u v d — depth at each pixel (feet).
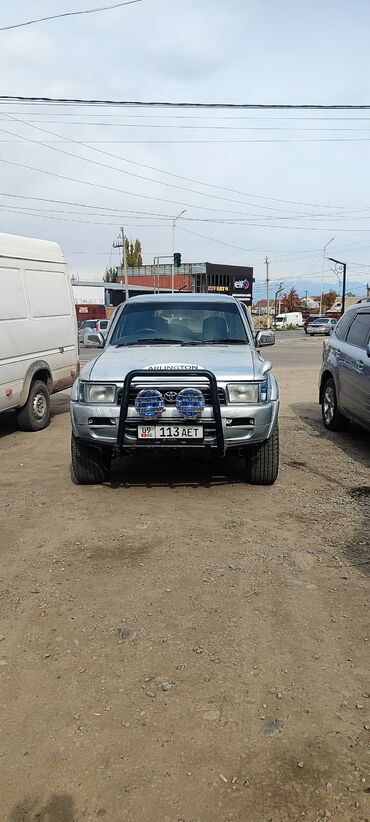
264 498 17.80
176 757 7.72
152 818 6.86
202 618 11.00
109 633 10.51
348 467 21.54
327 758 7.72
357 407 24.39
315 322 170.19
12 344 26.71
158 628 10.66
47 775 7.45
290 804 7.06
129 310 22.29
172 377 16.66
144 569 12.99
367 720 8.41
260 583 12.37
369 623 10.89
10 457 23.76
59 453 24.36
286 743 7.96
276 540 14.64
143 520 15.92
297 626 10.77
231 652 9.96
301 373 57.36
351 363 25.03
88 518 16.11
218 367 17.22
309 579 12.58
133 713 8.51
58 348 31.60
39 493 18.48
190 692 8.95
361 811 6.97
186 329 21.36
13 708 8.64
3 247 26.78
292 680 9.25
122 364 17.70
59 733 8.13
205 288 284.82
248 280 310.45
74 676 9.34
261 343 21.98
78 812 6.93
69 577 12.63
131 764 7.61
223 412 16.65
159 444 16.79
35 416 29.45
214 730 8.18
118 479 19.81
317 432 28.30
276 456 18.28
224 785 7.30
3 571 12.96
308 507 17.03
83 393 17.37
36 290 29.40
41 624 10.82
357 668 9.57
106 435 17.01
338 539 14.73
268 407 17.07
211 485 19.08
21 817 6.88
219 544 14.34
